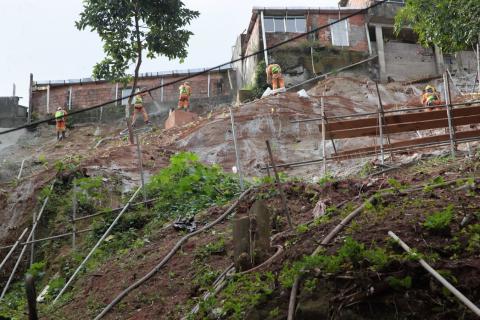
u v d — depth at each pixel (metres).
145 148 17.64
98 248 12.22
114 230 12.81
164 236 11.16
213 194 12.73
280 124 18.94
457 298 5.31
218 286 7.65
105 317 8.44
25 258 13.83
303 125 18.91
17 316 10.05
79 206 14.32
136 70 20.02
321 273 6.15
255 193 11.05
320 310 5.86
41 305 10.40
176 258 9.55
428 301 5.55
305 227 8.09
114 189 14.95
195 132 18.91
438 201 7.45
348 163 14.91
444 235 6.35
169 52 20.14
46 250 13.53
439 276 5.43
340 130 12.14
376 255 5.93
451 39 12.35
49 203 14.80
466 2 11.52
